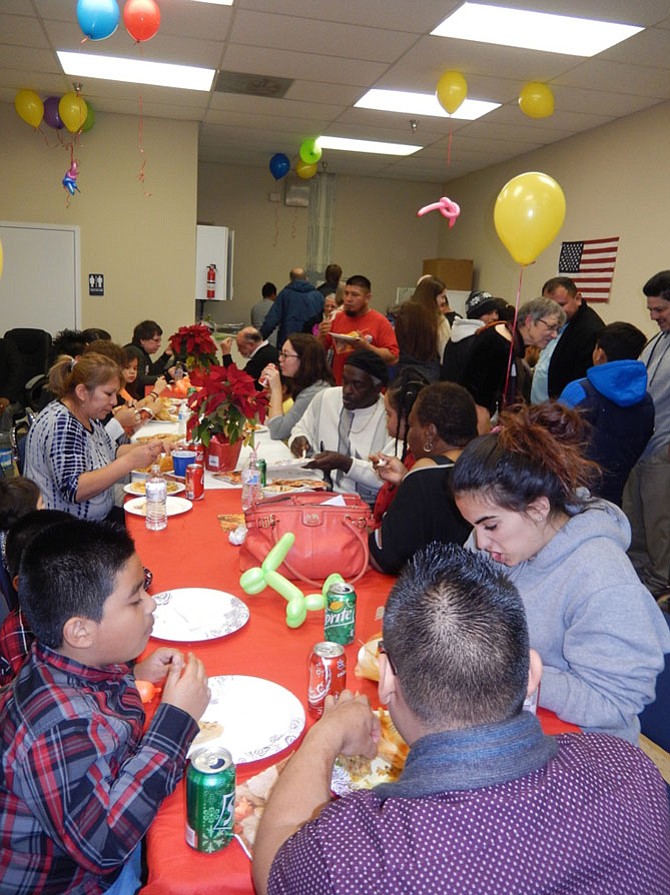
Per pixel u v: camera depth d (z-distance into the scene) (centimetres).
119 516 265
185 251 660
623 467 280
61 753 90
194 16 393
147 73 507
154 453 238
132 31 343
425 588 71
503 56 427
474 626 66
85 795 88
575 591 113
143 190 640
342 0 360
